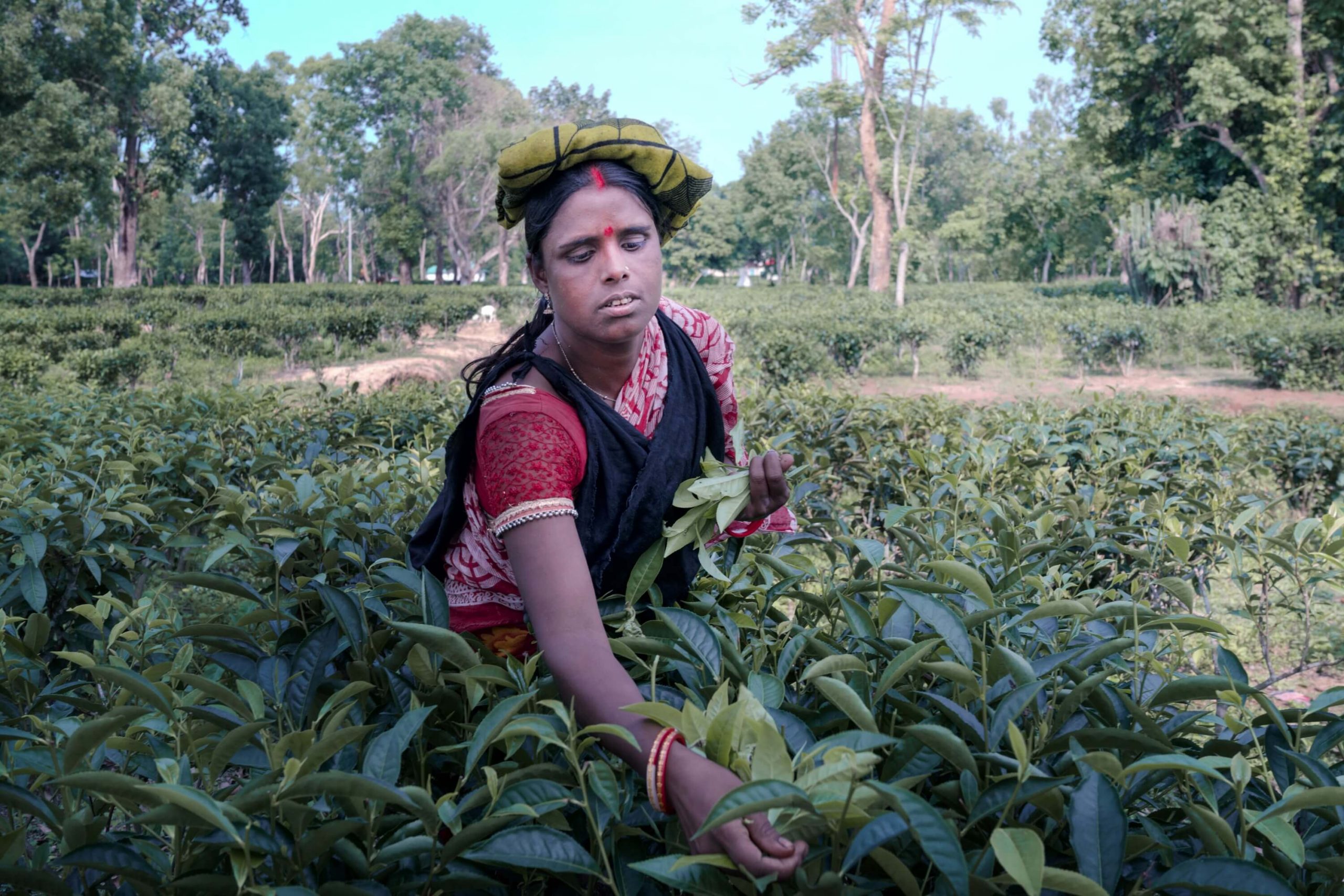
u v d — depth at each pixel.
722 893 1.10
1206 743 1.45
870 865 1.28
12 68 31.80
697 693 1.43
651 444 1.55
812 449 5.05
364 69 62.12
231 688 2.07
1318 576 2.64
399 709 1.56
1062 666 1.45
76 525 2.83
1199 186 27.70
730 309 28.38
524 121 63.81
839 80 37.34
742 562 1.96
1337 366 15.55
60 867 1.42
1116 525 3.42
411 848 1.18
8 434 4.66
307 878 1.20
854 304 33.19
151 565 3.83
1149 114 28.62
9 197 48.09
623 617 1.59
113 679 1.23
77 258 64.75
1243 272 24.16
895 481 4.38
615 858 1.28
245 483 4.45
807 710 1.48
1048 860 1.28
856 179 66.75
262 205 59.59
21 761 1.42
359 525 2.27
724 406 1.93
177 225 83.56
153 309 25.34
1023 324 20.83
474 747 1.22
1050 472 3.66
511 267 78.19
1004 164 80.12
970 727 1.30
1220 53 25.77
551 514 1.39
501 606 1.65
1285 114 24.31
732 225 83.31
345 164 66.38
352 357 22.72
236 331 20.33
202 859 1.24
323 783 1.06
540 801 1.22
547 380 1.51
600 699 1.25
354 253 94.38
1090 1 28.41
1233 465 5.15
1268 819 1.14
